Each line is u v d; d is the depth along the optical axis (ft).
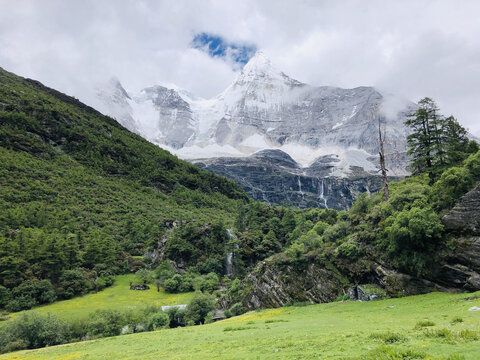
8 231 331.98
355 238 179.93
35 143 595.88
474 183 137.39
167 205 590.14
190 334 110.83
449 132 197.36
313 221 440.04
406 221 142.00
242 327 109.91
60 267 305.94
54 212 416.87
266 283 206.08
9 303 239.30
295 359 50.78
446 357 39.09
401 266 144.56
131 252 409.90
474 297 100.37
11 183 450.30
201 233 432.66
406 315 94.53
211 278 347.97
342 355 48.37
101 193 540.52
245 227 503.61
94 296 287.28
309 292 179.83
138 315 204.74
